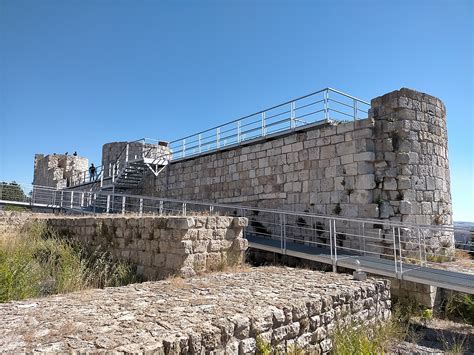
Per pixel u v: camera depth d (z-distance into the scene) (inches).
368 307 214.8
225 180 553.9
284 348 151.6
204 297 176.1
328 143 412.2
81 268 265.9
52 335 118.9
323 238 405.4
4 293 198.1
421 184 376.5
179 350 116.0
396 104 379.6
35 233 377.1
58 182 1134.4
